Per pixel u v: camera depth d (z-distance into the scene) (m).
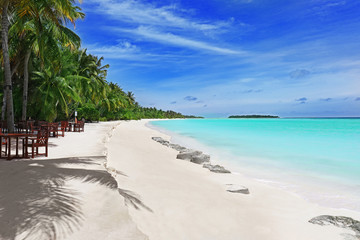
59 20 16.09
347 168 9.98
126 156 10.27
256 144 18.41
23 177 4.87
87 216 3.41
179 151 13.75
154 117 136.62
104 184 4.73
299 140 21.27
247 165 10.54
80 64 38.00
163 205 4.65
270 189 6.81
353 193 6.56
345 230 4.17
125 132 25.64
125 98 77.19
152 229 3.61
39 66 24.25
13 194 3.96
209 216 4.42
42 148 9.99
